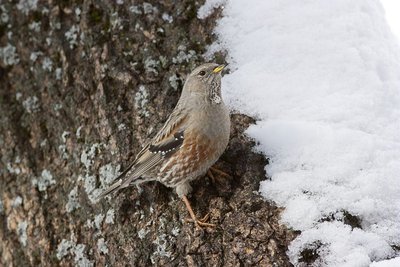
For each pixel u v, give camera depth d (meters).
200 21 11.23
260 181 9.71
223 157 10.34
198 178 10.41
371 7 11.40
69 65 11.39
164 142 10.37
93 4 11.52
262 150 9.99
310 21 11.05
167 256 9.62
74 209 10.83
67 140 11.17
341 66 10.58
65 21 11.61
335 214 9.14
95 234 10.48
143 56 11.14
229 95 10.67
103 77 11.10
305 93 10.41
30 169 11.34
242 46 10.98
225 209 9.68
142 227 10.12
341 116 10.10
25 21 11.79
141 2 11.44
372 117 10.09
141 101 10.89
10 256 11.30
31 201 11.20
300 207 9.19
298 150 9.80
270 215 9.30
